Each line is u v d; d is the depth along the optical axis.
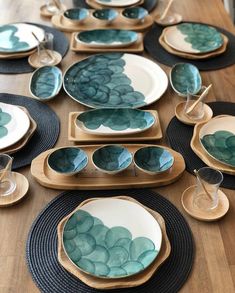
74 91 1.25
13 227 0.87
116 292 0.76
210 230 0.87
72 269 0.77
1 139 1.06
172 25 1.63
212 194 0.91
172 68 1.35
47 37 1.44
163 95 1.27
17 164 1.01
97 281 0.75
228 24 1.68
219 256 0.82
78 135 1.09
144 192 0.95
